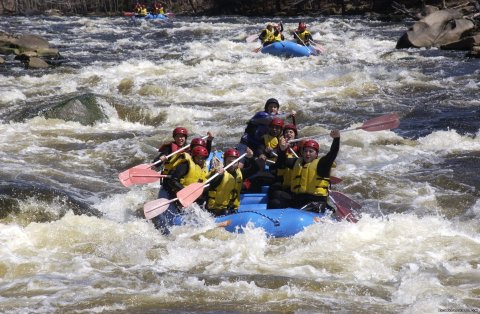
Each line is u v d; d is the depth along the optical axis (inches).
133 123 1398.9
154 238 746.2
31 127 1331.2
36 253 694.5
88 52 2509.8
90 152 1163.3
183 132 861.8
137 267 659.4
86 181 1011.3
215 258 679.1
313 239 714.2
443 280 612.7
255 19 4028.1
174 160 828.0
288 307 557.0
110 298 578.9
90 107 1393.9
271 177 845.2
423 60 2010.3
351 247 696.4
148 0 5103.3
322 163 782.5
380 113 1386.6
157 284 611.2
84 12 5305.1
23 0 5359.3
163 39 2970.0
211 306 560.4
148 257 688.4
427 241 709.9
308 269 645.3
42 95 1640.0
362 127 836.6
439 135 1181.7
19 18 4559.5
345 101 1512.1
